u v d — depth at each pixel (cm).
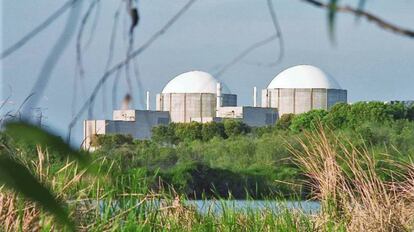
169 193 1858
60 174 1406
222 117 13375
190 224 1789
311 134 2119
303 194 2041
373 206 1922
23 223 1245
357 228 1889
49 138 232
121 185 1677
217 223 1830
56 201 227
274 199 2000
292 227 1859
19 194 224
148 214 1702
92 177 259
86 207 1481
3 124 229
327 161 2020
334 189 1966
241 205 1955
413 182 2055
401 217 1927
